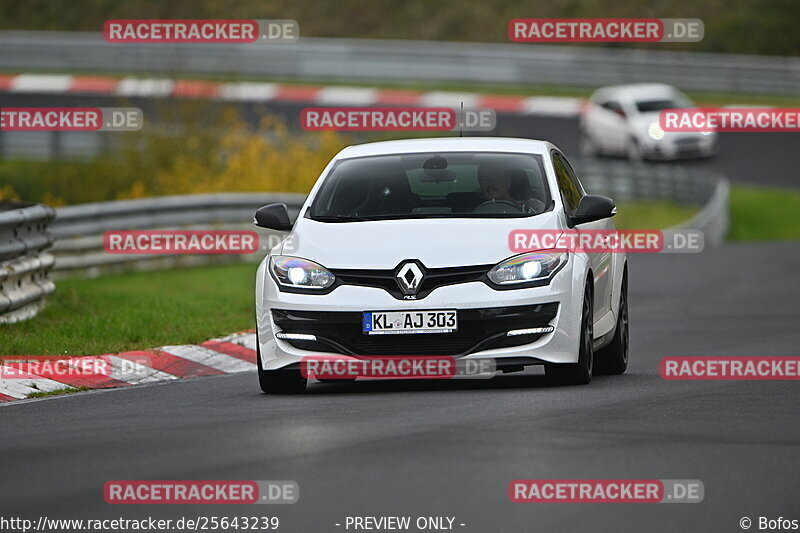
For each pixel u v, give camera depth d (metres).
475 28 190.75
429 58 165.88
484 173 38.16
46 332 47.25
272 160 107.56
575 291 35.47
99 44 165.88
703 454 26.12
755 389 35.56
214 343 46.56
